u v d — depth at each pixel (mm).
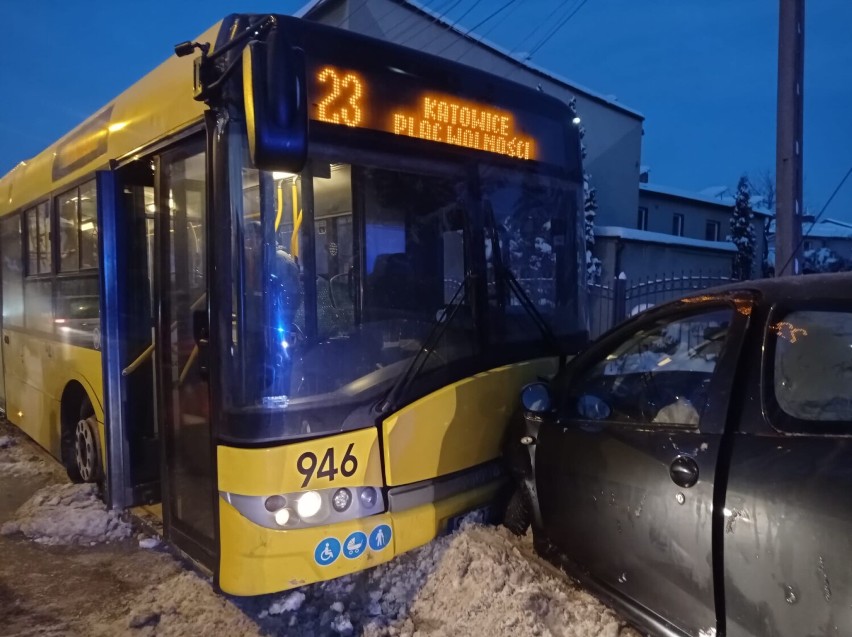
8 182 7742
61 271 5910
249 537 3248
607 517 3201
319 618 3609
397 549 3512
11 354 7680
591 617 3221
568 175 4699
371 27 14844
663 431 3031
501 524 4090
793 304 2799
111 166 4793
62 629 3781
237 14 3488
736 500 2598
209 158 3396
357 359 3521
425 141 3873
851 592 2197
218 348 3363
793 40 6508
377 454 3482
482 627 3318
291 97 2934
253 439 3248
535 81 18922
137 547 4855
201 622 3693
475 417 3857
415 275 3807
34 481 6613
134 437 5000
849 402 2514
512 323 4188
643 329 3492
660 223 25344
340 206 3574
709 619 2703
